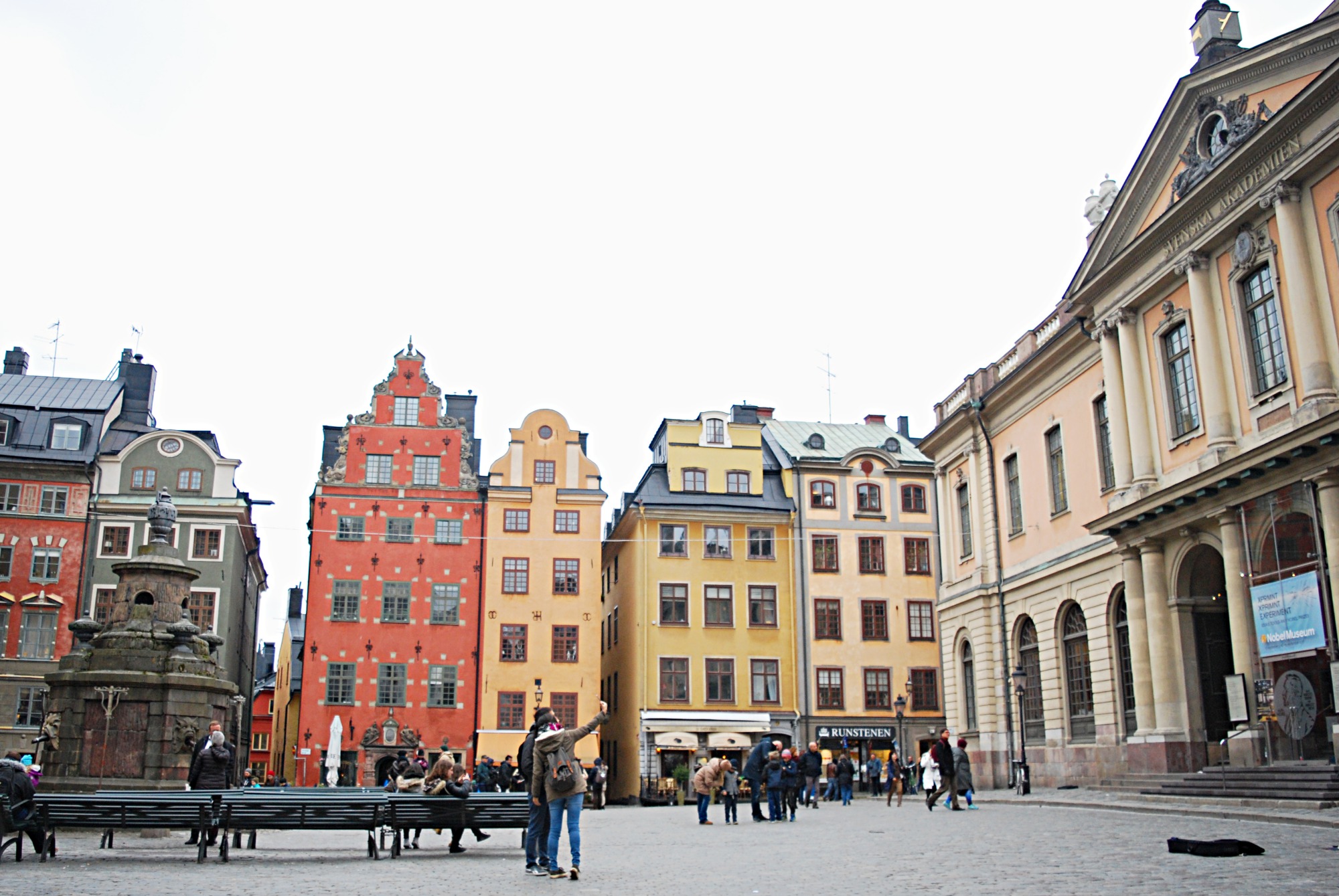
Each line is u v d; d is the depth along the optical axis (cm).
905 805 3534
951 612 4453
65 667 2217
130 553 5091
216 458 5250
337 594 5309
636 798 5434
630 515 5872
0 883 1214
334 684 5209
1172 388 2998
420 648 5319
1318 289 2430
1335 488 2303
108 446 5309
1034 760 3784
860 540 5931
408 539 5428
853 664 5762
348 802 1533
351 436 5506
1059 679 3631
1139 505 2933
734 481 5922
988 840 1778
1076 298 3356
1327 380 2388
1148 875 1192
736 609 5712
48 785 2097
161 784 2103
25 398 5341
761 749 2791
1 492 5022
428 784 1869
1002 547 4112
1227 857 1370
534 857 1324
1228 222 2680
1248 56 2614
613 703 6147
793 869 1377
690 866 1435
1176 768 2838
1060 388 3688
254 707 8662
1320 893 1026
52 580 4978
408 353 5656
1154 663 2941
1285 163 2483
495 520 5528
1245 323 2683
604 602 6625
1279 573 2458
